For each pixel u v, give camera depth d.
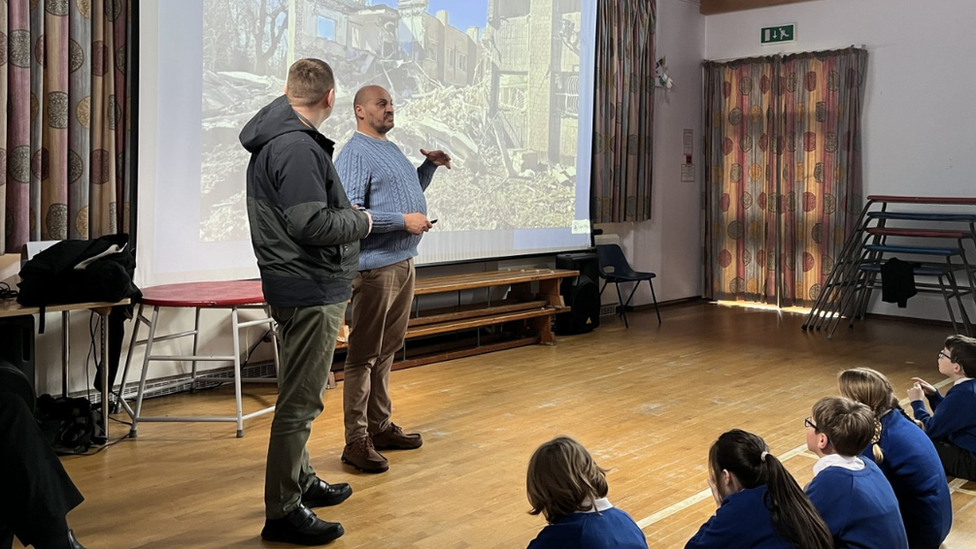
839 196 7.69
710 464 2.10
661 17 7.96
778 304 8.11
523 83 6.48
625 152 7.53
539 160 6.64
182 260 4.54
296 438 2.70
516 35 6.38
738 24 8.31
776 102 8.00
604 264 7.28
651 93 7.73
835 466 2.24
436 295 6.11
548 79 6.67
